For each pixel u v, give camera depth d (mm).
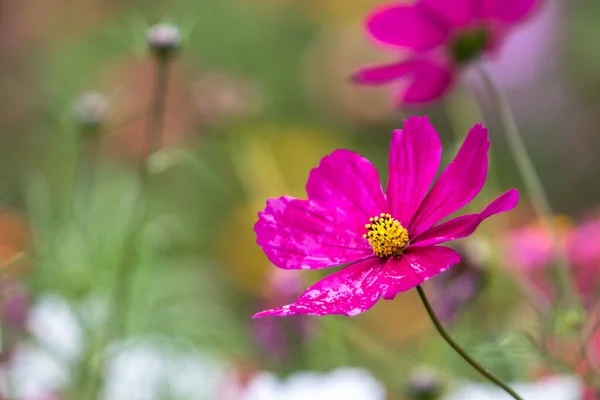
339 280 662
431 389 812
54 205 1308
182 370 925
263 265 1233
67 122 967
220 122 1163
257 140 1315
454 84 842
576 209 1629
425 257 653
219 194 1438
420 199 672
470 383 875
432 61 831
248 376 903
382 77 826
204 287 1163
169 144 1412
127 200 995
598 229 873
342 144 1603
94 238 930
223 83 1275
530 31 1625
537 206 785
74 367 880
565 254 829
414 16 819
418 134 679
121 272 866
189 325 964
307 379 895
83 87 1640
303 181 1535
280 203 680
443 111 1369
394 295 638
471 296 824
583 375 774
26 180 1509
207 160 1436
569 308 786
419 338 985
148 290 940
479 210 893
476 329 881
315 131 1622
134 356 918
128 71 1500
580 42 1640
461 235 646
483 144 656
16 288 880
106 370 883
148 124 1425
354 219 680
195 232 1210
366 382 894
